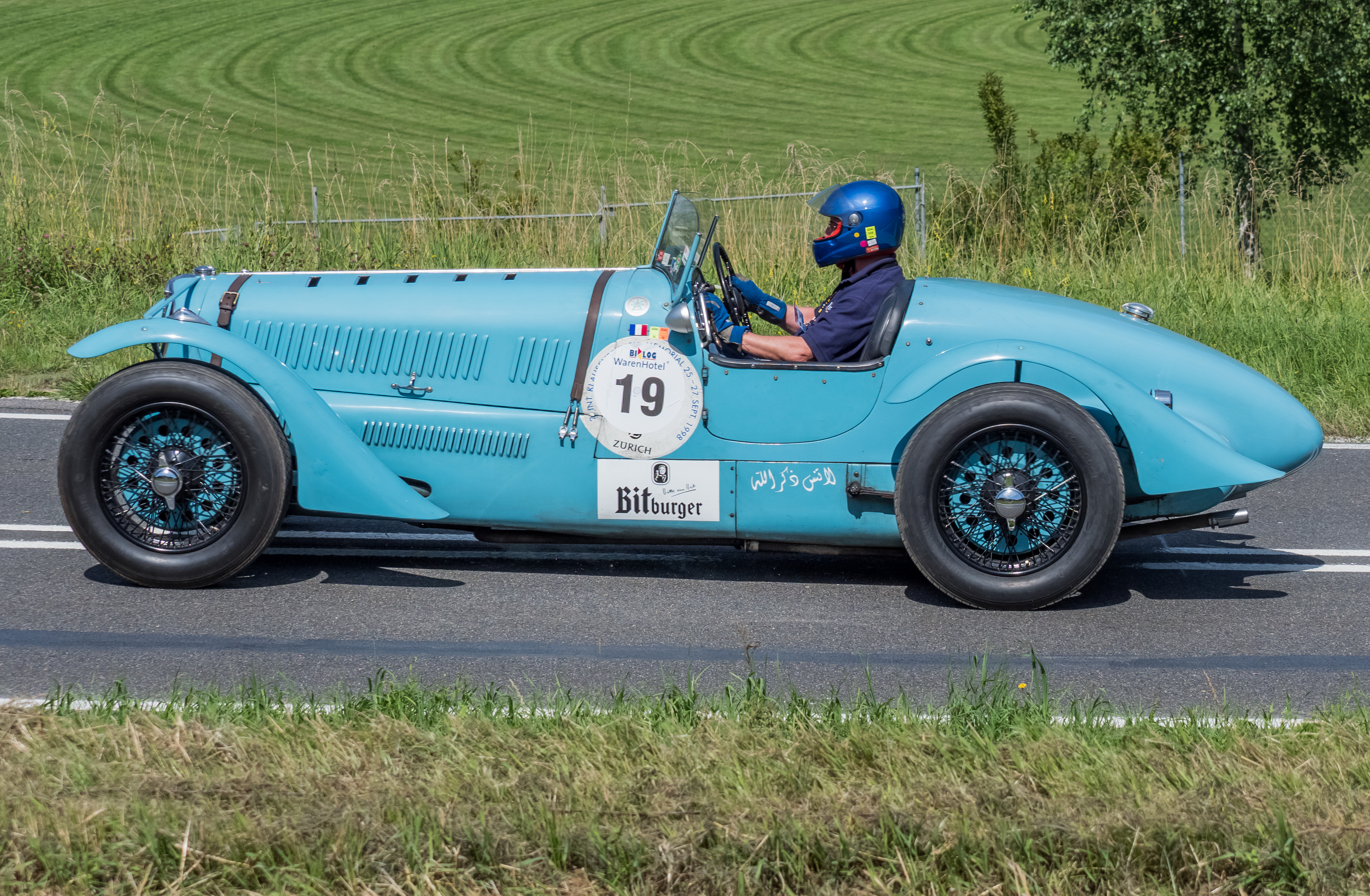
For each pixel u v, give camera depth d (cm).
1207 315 2111
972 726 743
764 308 1188
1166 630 977
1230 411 1033
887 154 6109
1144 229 2697
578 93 7588
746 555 1161
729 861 589
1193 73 3494
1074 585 993
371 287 1088
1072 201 2769
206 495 1020
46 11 9262
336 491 1015
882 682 865
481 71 8050
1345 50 3250
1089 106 3675
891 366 1011
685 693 831
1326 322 2020
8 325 2048
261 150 5962
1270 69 3322
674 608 1015
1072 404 971
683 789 652
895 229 1061
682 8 9894
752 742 714
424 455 1052
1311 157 3475
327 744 698
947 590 1005
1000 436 985
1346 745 720
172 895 563
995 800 641
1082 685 865
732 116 7075
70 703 762
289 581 1059
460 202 2903
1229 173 3500
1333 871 588
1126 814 624
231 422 991
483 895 568
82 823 603
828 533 1035
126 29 8769
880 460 1018
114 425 999
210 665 873
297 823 604
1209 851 603
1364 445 1608
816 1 10131
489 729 724
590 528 1053
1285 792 659
